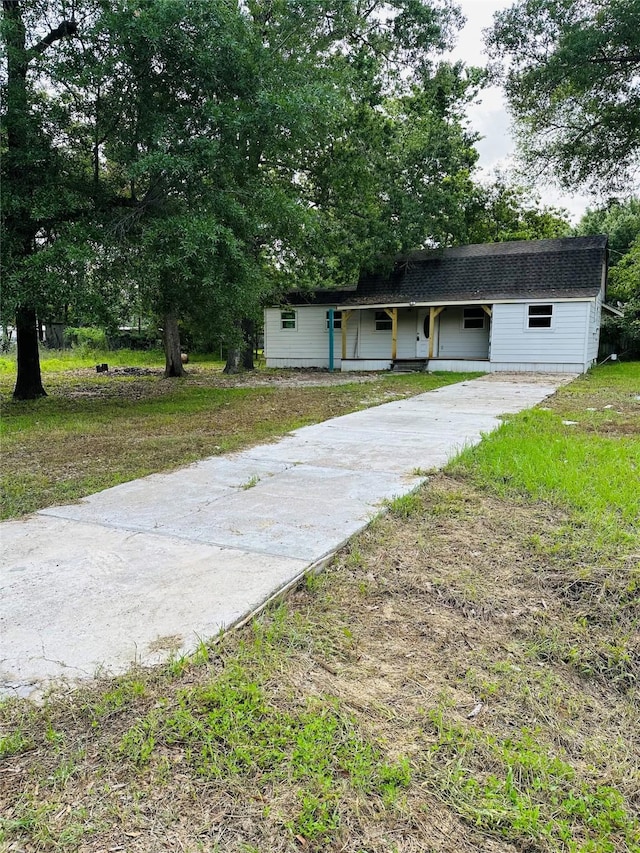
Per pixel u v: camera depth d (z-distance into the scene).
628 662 2.14
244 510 3.71
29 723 1.71
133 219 8.59
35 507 3.89
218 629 2.20
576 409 8.19
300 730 1.70
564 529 3.27
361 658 2.12
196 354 27.11
